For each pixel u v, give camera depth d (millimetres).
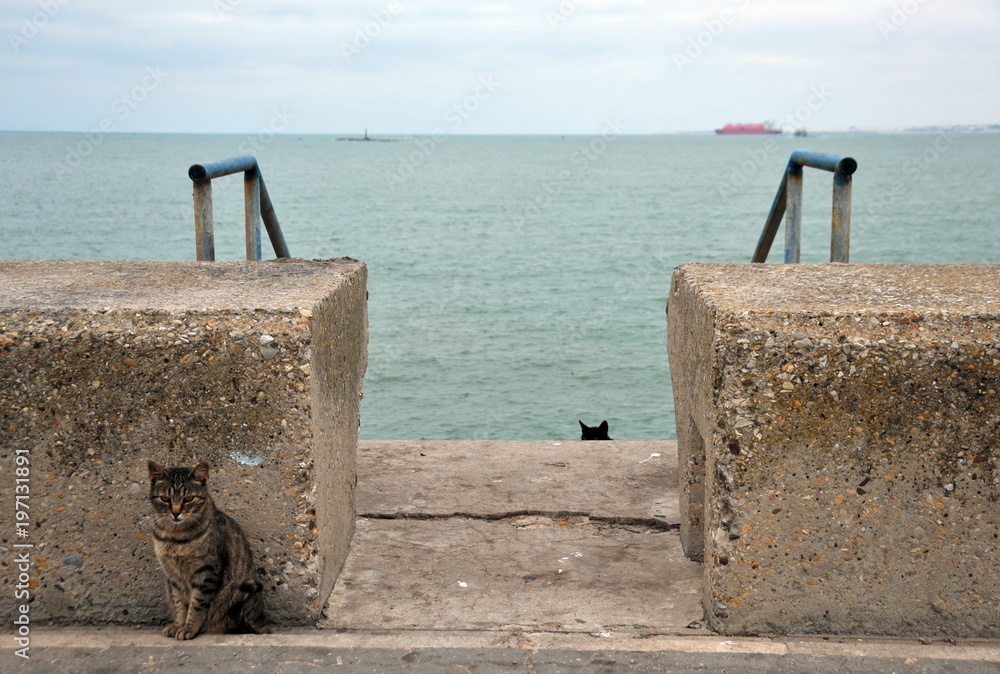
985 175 102625
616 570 3680
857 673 2740
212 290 3357
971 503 2877
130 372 2963
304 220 52250
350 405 3809
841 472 2893
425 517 4227
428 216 56500
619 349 20672
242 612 3016
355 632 3078
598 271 33312
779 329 2873
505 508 4309
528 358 19828
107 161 123500
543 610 3314
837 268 3857
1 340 2938
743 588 2980
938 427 2846
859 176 100188
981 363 2801
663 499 4406
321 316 3186
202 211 4754
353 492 3955
